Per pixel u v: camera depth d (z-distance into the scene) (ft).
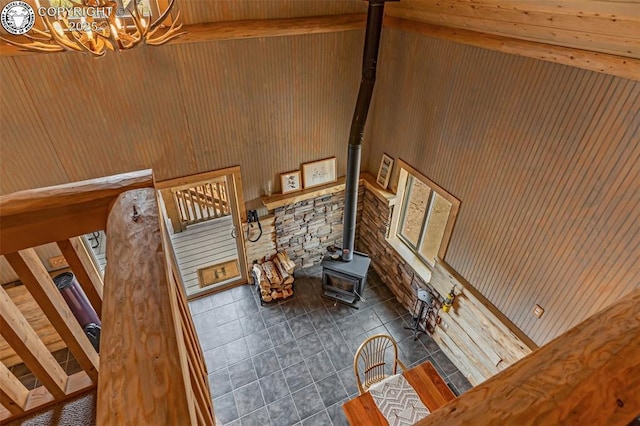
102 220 3.73
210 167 13.47
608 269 8.18
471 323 12.60
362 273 15.37
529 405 1.64
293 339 15.10
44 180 11.02
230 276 17.80
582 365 1.80
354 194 14.12
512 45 8.89
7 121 9.81
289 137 14.30
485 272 11.73
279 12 11.58
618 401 1.70
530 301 10.36
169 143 12.29
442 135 12.10
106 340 2.15
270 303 16.61
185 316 4.24
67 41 6.17
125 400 1.86
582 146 8.13
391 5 12.01
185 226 21.31
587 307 8.83
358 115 12.51
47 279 4.30
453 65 10.98
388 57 13.71
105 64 10.27
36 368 4.48
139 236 2.94
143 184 3.63
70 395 4.92
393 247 16.11
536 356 1.88
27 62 9.38
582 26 7.08
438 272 13.58
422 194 14.47
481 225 11.39
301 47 12.53
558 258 9.27
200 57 11.27
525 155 9.48
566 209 8.79
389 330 15.49
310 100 13.82
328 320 15.88
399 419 9.24
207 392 4.99
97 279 4.84
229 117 12.75
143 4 9.73
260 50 11.96
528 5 7.62
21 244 3.66
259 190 15.03
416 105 12.92
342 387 13.46
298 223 16.67
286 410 12.78
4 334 4.04
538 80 8.70
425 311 14.92
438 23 10.99
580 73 7.81
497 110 9.94
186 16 10.41
